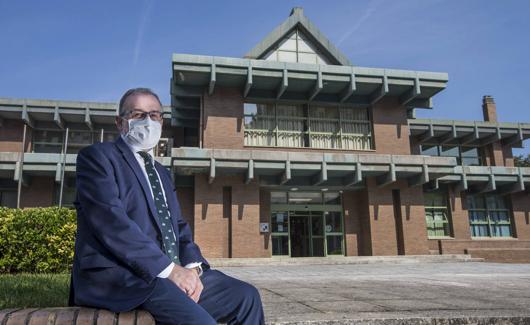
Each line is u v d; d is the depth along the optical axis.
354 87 17.81
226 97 18.31
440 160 18.38
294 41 20.09
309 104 19.33
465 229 21.80
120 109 2.44
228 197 17.86
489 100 26.78
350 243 19.03
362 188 19.19
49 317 1.87
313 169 17.20
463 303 4.52
